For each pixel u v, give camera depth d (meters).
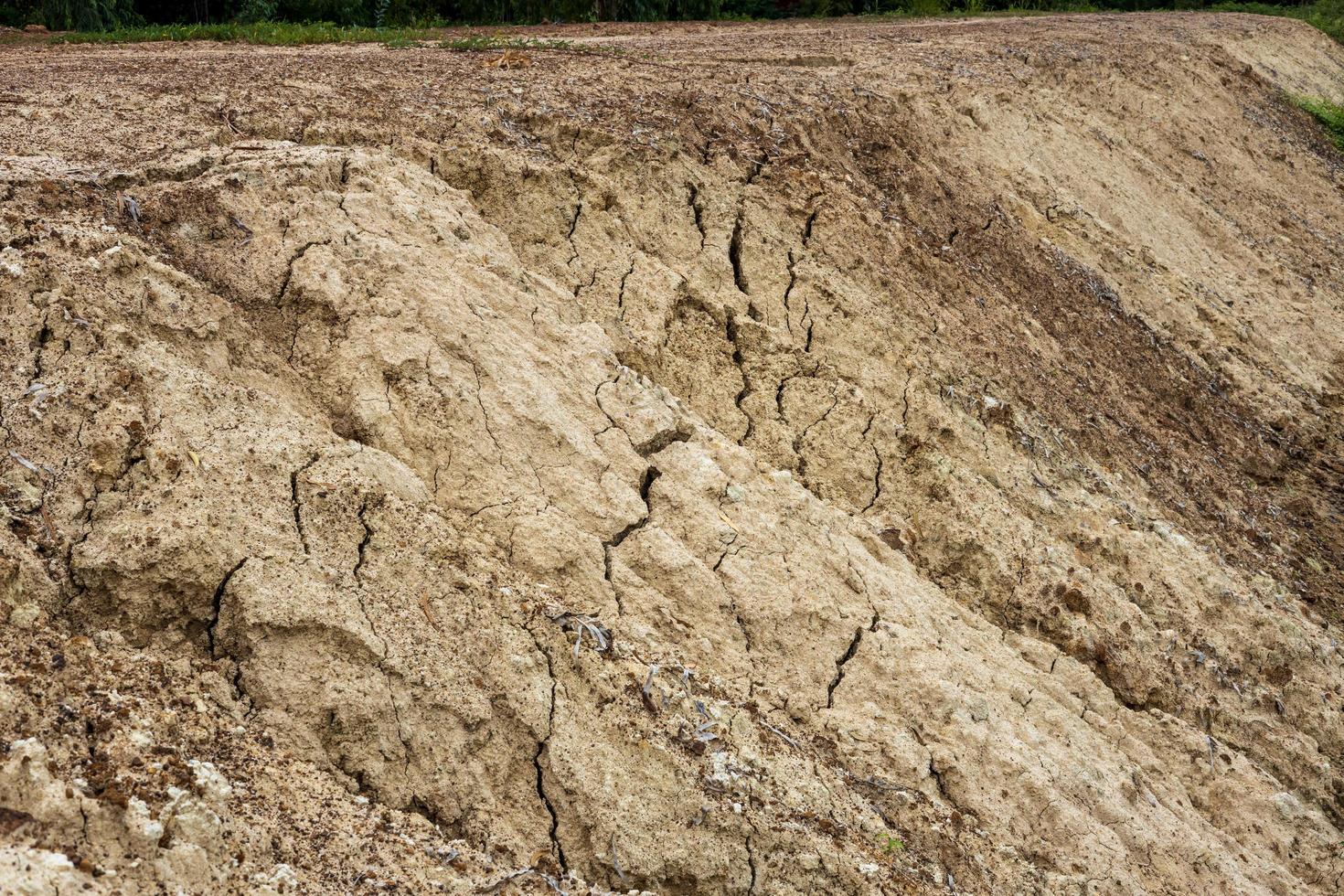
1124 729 5.96
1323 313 13.04
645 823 4.07
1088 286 10.44
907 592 5.83
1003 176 11.14
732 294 7.34
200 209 5.50
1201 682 6.68
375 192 6.05
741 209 7.84
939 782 5.00
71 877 2.78
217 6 18.52
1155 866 5.19
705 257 7.44
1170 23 22.39
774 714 4.84
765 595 5.26
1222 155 15.53
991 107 11.88
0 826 2.84
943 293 8.62
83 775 3.11
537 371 5.56
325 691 3.84
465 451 5.07
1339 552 9.09
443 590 4.29
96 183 5.56
